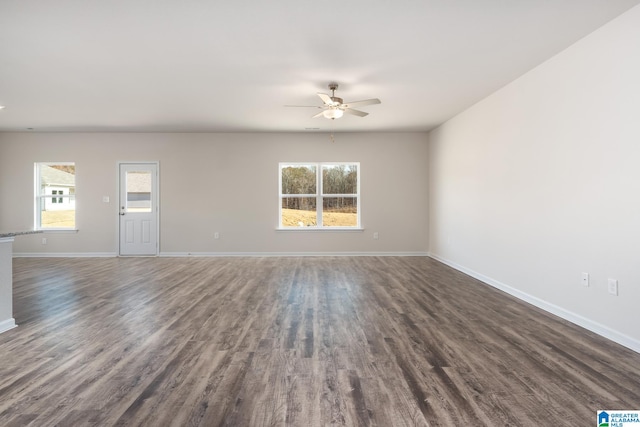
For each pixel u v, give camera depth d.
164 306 3.67
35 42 3.14
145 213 7.15
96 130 6.89
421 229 7.24
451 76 3.99
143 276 5.20
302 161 7.19
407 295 4.12
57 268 5.85
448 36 3.06
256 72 3.87
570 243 3.24
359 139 7.19
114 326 3.06
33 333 2.89
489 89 4.45
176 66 3.70
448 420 1.72
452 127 5.94
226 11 2.65
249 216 7.18
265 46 3.24
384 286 4.57
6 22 2.79
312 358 2.42
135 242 7.15
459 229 5.68
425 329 3.00
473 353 2.51
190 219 7.16
